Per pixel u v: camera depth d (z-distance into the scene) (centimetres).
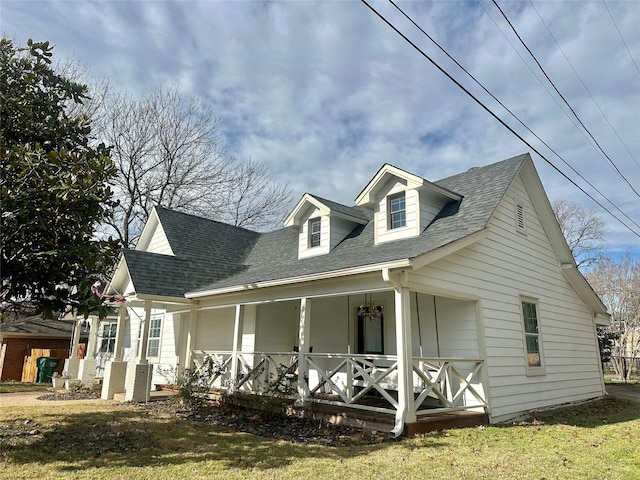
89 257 584
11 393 1299
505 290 983
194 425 765
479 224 881
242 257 1584
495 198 960
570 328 1242
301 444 626
